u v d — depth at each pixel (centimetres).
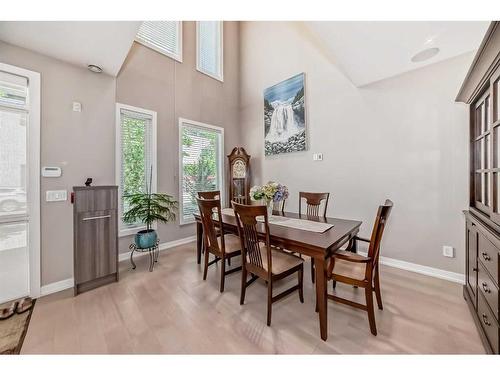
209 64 432
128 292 219
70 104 235
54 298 208
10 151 202
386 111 276
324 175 338
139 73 322
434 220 246
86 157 246
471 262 179
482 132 190
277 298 175
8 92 200
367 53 223
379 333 157
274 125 406
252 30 450
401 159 266
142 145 332
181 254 328
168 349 144
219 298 207
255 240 177
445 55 223
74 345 148
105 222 236
